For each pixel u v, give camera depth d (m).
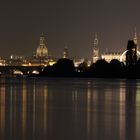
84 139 90.69
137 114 130.75
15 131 98.50
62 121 114.19
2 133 96.12
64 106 155.75
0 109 143.62
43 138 91.06
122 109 145.38
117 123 111.31
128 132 98.44
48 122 112.06
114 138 91.88
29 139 90.00
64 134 95.50
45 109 144.12
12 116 123.81
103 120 116.81
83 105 159.75
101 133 97.12
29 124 108.38
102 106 156.25
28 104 163.38
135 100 184.00
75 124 109.12
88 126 106.06
